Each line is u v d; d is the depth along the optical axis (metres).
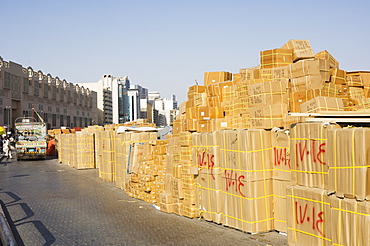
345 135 5.79
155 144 12.80
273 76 9.39
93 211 11.44
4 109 69.75
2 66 69.44
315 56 9.73
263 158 8.15
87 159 25.33
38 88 86.25
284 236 7.91
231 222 8.62
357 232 5.55
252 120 8.71
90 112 128.88
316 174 6.64
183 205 10.43
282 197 8.00
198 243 7.83
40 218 10.52
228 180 8.66
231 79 11.90
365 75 9.81
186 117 10.82
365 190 5.48
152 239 8.29
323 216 6.34
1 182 18.67
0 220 7.46
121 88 196.75
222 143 8.84
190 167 9.84
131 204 12.55
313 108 8.01
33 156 34.56
